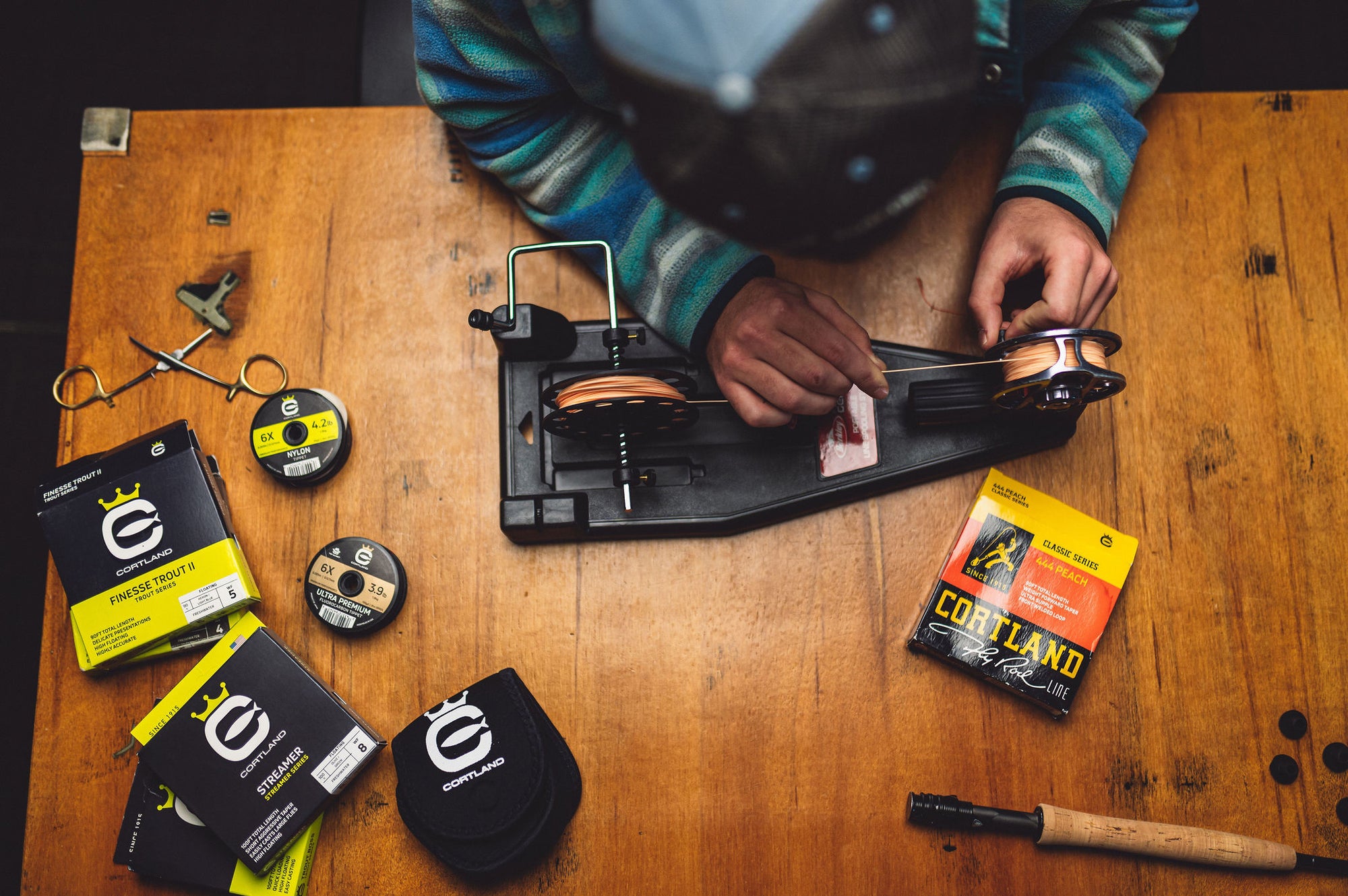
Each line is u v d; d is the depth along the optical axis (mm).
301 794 1091
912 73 578
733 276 1094
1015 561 1154
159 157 1268
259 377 1229
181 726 1112
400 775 1080
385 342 1233
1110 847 1089
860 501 1188
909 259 1229
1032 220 1103
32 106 2006
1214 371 1200
